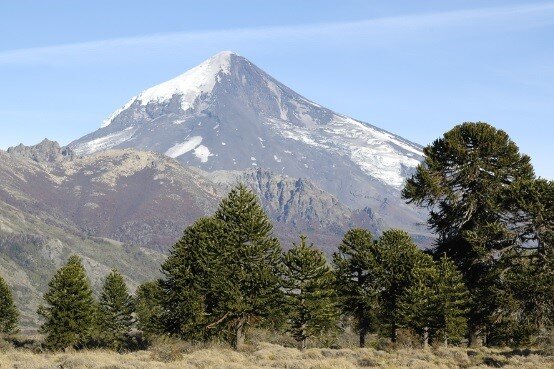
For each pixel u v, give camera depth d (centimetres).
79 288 9150
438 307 6369
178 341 7512
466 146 6919
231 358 4700
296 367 4025
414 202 7044
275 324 7069
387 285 7081
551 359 4550
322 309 6819
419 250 7212
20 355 4803
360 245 7312
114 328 11450
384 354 5159
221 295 6906
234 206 7338
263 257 7150
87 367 3909
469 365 4525
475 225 6781
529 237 6312
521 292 5972
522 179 6406
